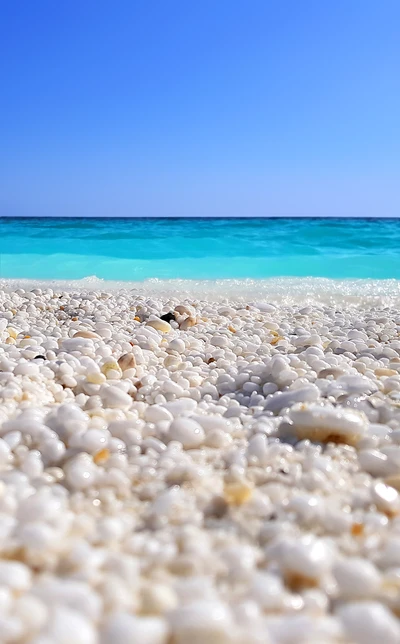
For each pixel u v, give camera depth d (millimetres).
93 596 122
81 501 187
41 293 871
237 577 140
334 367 386
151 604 123
